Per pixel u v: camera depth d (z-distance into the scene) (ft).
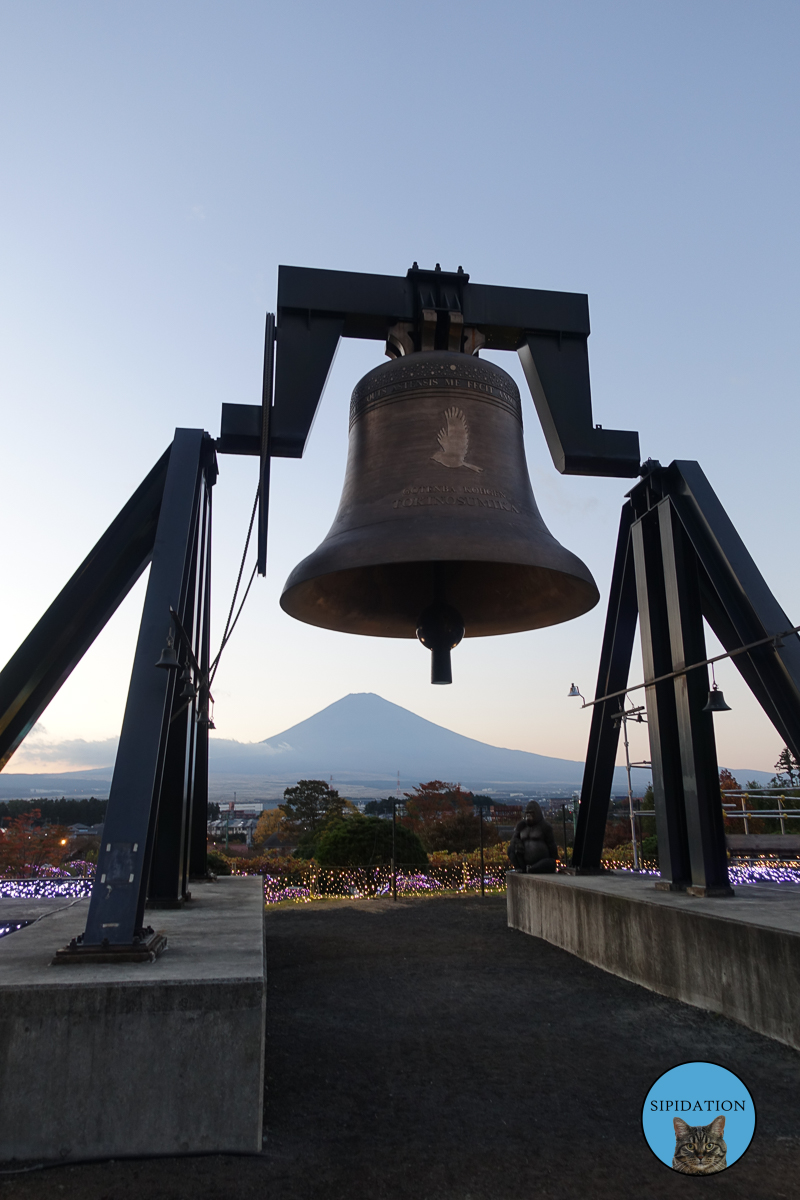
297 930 27.48
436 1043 14.39
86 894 30.12
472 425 16.87
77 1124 9.21
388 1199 8.55
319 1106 11.25
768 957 14.88
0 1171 8.84
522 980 19.61
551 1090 11.96
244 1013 9.65
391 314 18.75
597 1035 14.88
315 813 93.81
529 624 19.67
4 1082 9.22
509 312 19.33
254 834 105.40
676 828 20.39
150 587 14.06
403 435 16.76
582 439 19.13
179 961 10.83
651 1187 8.97
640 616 21.70
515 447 17.52
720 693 18.30
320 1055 13.67
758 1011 15.02
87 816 80.59
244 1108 9.48
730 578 18.63
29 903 21.31
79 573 15.71
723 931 16.17
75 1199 8.29
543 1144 10.05
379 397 17.35
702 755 19.56
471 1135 10.30
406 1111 11.10
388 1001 17.53
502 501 16.08
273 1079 12.40
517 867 28.76
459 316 18.43
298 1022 15.83
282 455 17.53
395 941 25.17
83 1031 9.41
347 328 19.16
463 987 18.88
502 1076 12.59
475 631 20.27
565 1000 17.57
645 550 21.49
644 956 18.92
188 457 16.15
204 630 19.38
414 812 79.77
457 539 14.48
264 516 15.24
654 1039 14.58
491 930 27.35
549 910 24.73
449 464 16.25
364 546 14.66
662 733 20.68
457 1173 9.21
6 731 15.35
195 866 22.57
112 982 9.58
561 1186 8.95
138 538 17.12
